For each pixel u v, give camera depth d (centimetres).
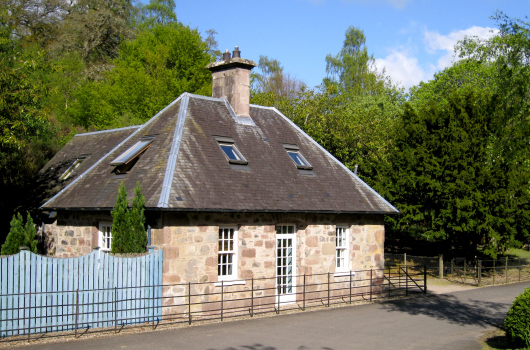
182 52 3984
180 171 1511
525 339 1108
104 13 4791
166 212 1397
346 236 1895
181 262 1423
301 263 1733
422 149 2405
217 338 1210
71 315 1255
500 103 2314
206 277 1469
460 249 2797
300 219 1714
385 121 3566
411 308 1670
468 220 2239
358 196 1925
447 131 2402
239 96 1938
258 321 1438
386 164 2608
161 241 1402
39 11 4709
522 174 2264
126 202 1391
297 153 1958
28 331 1140
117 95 3653
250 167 1714
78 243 1622
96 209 1496
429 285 2234
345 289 1847
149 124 1827
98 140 2362
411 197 2481
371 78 5388
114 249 1380
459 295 1950
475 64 3812
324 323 1417
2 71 1692
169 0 5462
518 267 2500
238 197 1547
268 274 1625
